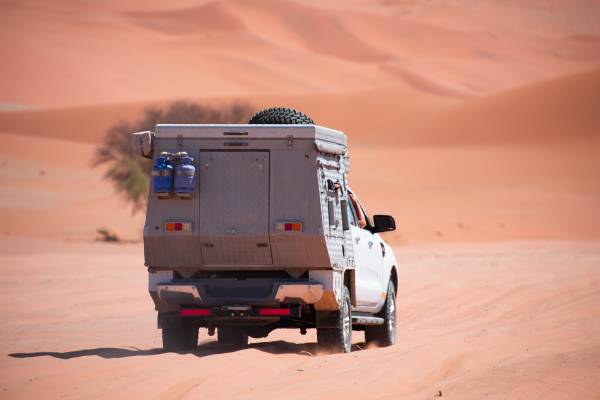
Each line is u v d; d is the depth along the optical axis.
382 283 45.22
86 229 178.00
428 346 37.88
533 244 151.50
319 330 39.62
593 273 80.19
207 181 38.66
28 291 71.69
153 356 36.56
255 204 38.47
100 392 29.17
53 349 42.31
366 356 36.03
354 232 42.12
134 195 175.00
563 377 29.58
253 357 36.03
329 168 39.69
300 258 38.47
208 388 29.38
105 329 51.09
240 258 38.84
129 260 109.31
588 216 198.75
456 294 65.50
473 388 28.66
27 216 191.38
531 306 57.31
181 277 39.78
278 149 38.47
